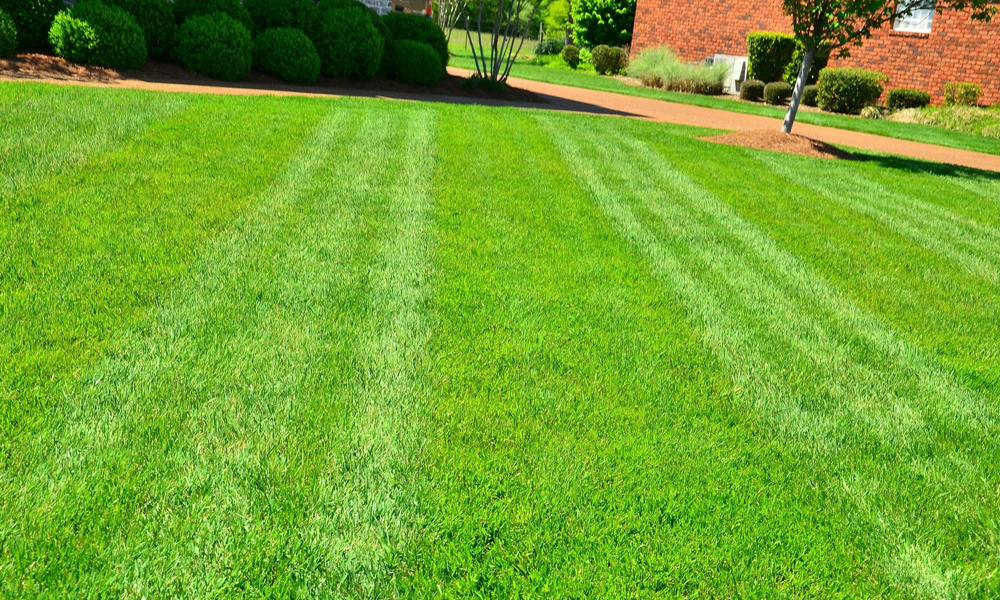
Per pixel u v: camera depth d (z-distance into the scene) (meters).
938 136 14.22
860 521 2.15
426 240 4.36
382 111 8.60
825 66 20.59
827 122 15.00
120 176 4.85
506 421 2.51
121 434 2.22
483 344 3.09
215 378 2.60
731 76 22.02
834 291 4.29
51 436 2.17
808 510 2.18
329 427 2.38
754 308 3.87
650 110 14.69
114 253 3.64
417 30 15.06
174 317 3.05
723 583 1.86
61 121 5.90
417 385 2.70
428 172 5.97
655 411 2.68
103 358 2.65
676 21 23.42
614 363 3.04
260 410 2.44
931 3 8.45
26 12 9.64
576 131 8.94
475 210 5.10
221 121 6.83
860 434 2.66
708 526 2.06
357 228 4.45
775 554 1.98
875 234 5.68
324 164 5.86
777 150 9.54
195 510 1.94
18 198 4.17
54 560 1.72
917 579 1.92
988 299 4.38
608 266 4.28
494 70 15.15
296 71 11.66
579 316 3.50
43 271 3.33
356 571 1.80
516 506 2.08
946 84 18.30
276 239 4.12
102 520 1.86
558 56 32.12
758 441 2.55
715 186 6.78
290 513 1.96
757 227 5.53
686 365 3.09
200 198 4.64
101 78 9.24
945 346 3.60
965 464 2.51
